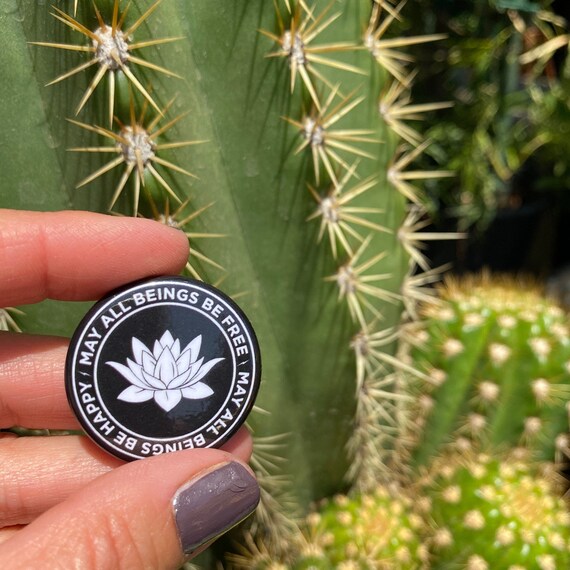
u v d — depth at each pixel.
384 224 0.15
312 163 0.13
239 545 0.15
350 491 0.16
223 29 0.12
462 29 0.25
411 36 0.25
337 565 0.14
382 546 0.14
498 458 0.17
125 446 0.11
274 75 0.12
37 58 0.11
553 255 0.30
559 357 0.17
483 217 0.26
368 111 0.14
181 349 0.11
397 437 0.17
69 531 0.09
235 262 0.14
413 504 0.16
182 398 0.11
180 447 0.11
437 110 0.26
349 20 0.13
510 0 0.22
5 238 0.11
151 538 0.10
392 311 0.16
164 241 0.11
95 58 0.11
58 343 0.12
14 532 0.12
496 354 0.17
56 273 0.11
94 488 0.10
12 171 0.12
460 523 0.15
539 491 0.15
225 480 0.10
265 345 0.14
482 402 0.17
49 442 0.12
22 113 0.12
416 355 0.17
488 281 0.20
